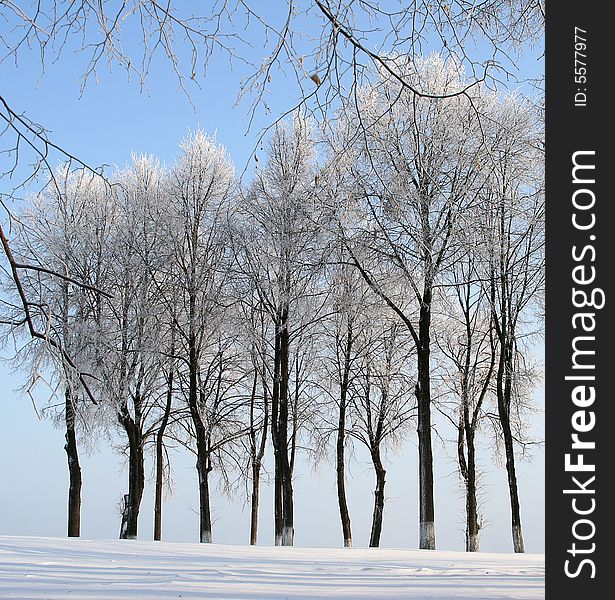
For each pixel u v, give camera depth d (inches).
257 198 994.7
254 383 1107.9
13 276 164.1
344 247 842.2
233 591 285.9
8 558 433.1
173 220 1045.2
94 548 553.9
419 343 856.9
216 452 1108.5
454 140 770.8
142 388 1043.3
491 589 305.9
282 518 1007.6
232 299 1040.8
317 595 279.4
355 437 1122.0
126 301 1009.5
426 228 808.3
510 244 964.0
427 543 823.7
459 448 1079.0
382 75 240.2
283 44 211.2
